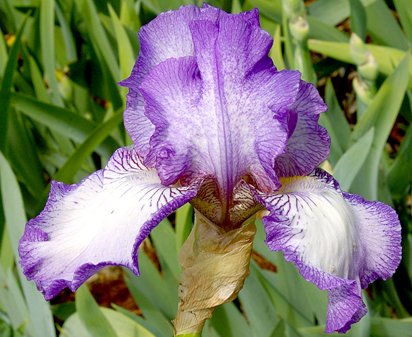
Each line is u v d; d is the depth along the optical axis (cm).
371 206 30
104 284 61
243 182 28
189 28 28
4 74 48
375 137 44
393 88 43
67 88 60
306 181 29
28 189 56
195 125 28
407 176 49
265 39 27
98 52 56
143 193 28
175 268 43
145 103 28
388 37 59
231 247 29
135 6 61
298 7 44
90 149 47
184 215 38
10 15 67
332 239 27
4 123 49
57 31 67
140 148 30
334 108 51
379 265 29
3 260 44
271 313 42
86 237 27
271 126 28
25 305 41
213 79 27
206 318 29
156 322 45
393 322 40
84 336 39
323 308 40
